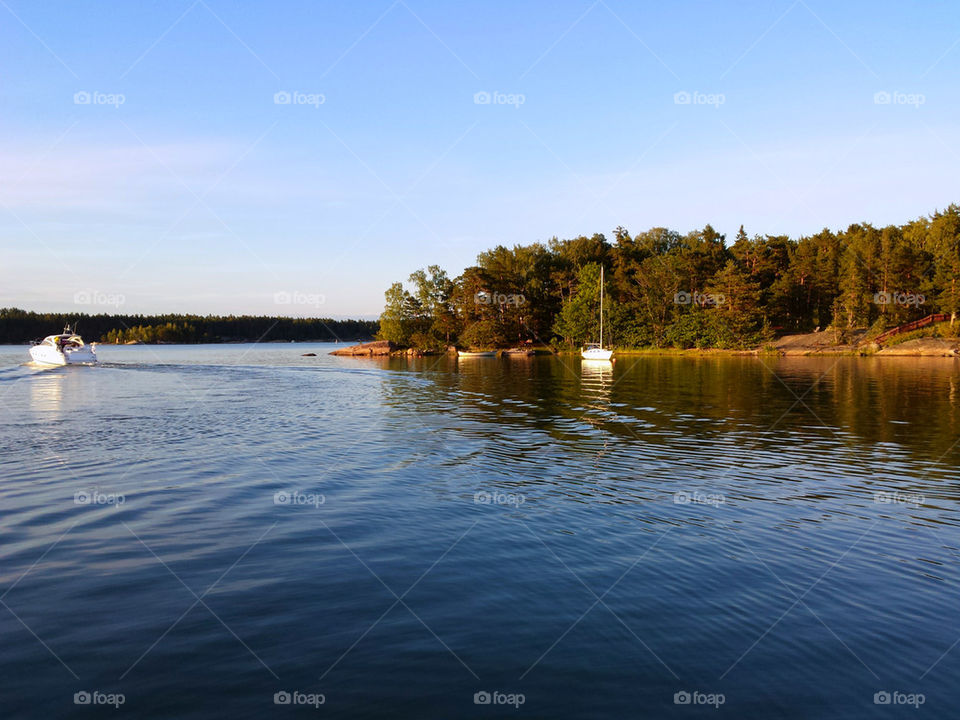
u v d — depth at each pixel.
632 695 6.32
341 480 15.94
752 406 31.42
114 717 5.84
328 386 47.00
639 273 103.50
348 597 8.67
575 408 31.53
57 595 8.64
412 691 6.36
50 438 22.64
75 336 75.19
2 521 12.13
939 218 92.94
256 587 8.99
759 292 93.25
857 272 89.06
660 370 61.88
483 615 8.14
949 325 84.31
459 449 20.38
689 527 11.92
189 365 78.38
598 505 13.52
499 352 99.44
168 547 10.70
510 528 11.88
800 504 13.53
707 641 7.45
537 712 6.02
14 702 6.07
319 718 5.88
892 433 22.88
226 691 6.32
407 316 118.81
